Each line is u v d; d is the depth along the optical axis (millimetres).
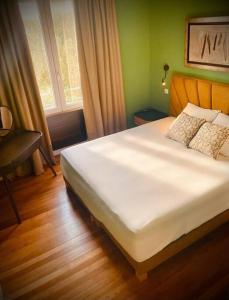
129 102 4207
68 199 3033
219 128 2582
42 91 3496
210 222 2189
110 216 2031
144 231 1780
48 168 3699
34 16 3055
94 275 2088
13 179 3494
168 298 1875
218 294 1874
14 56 2928
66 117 3936
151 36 3840
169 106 3904
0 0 2680
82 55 3412
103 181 2326
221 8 2744
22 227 2646
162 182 2246
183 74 3518
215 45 2922
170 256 2061
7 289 2023
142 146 2914
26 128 3307
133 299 1888
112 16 3385
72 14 3270
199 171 2361
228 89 2898
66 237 2480
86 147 2967
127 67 3904
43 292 1982
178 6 3223
